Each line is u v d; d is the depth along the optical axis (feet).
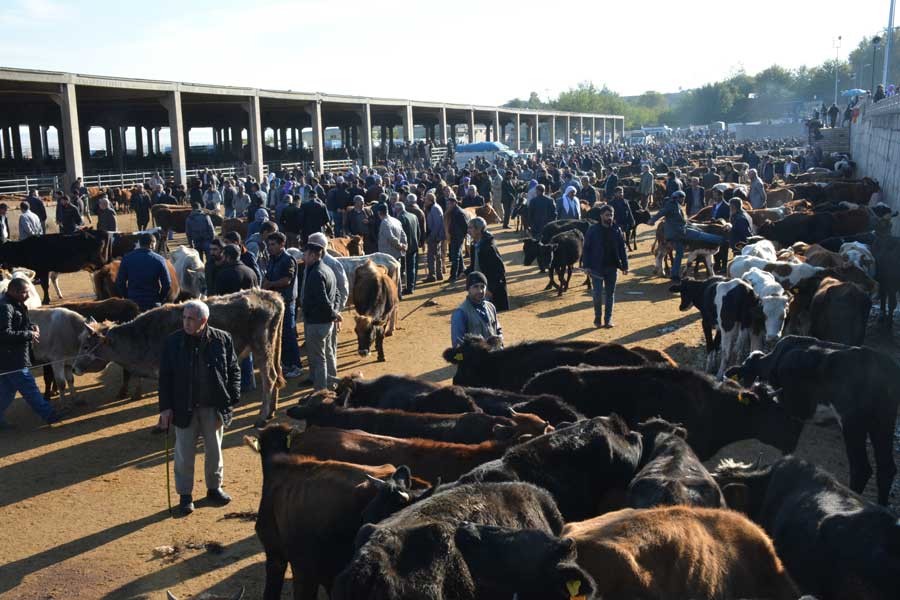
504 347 30.42
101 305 39.17
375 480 16.90
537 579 12.27
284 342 39.88
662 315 50.80
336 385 26.76
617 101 570.05
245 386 37.96
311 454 20.33
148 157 199.52
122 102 151.02
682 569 13.50
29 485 27.89
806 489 18.21
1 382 33.17
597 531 13.71
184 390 25.02
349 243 58.95
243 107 155.63
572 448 18.58
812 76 451.12
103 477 28.53
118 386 39.55
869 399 24.99
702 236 59.26
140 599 20.59
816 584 16.85
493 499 15.10
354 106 188.65
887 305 52.01
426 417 22.44
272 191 98.48
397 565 12.80
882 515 16.44
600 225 46.57
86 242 60.90
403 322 51.03
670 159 188.44
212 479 26.17
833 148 168.96
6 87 112.16
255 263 41.04
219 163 183.32
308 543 17.87
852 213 63.21
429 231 63.87
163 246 89.30
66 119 113.80
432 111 237.86
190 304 25.00
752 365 29.40
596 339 45.29
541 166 124.36
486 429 21.42
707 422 25.16
